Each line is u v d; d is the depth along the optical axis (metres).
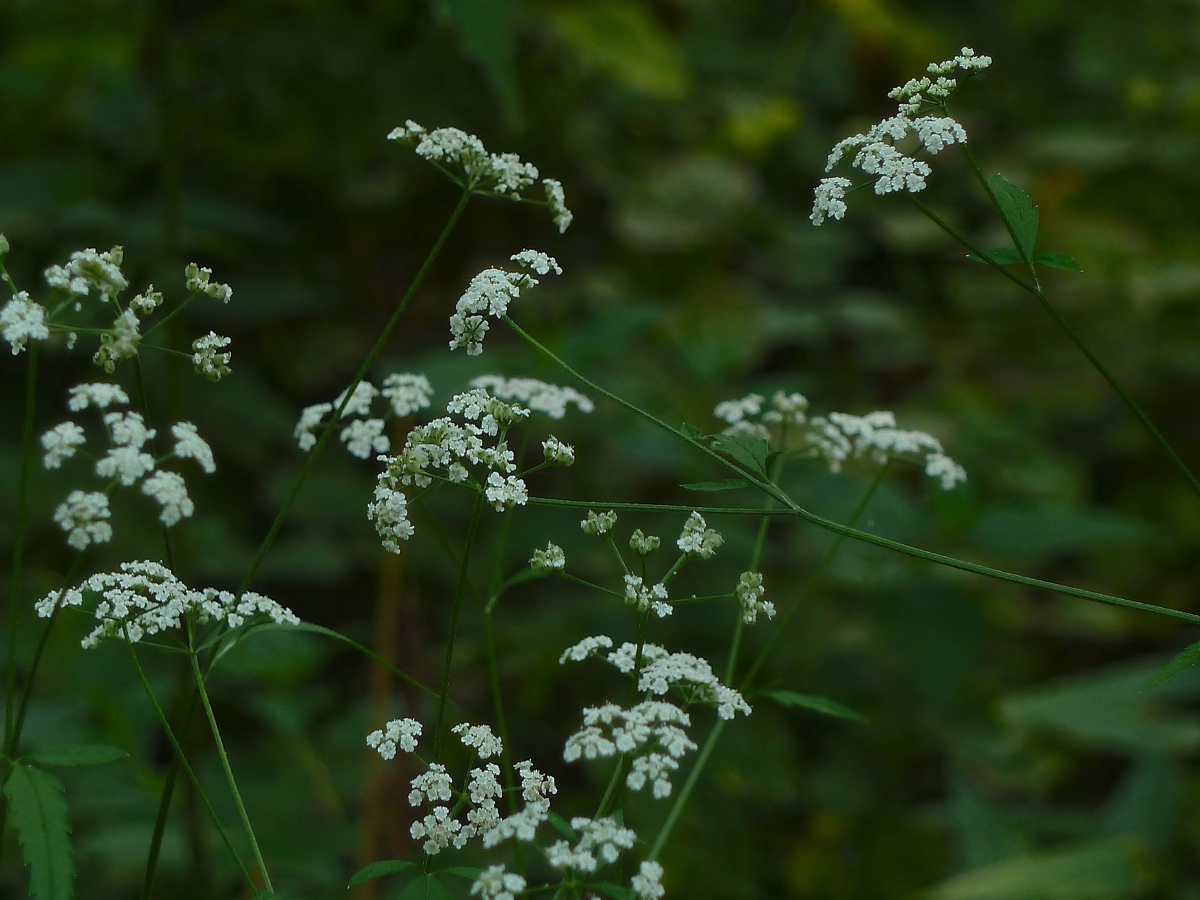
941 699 4.75
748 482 2.55
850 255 8.62
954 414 7.31
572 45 6.53
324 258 6.58
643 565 2.48
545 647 5.23
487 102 6.28
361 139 6.07
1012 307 8.55
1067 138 8.80
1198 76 8.92
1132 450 7.90
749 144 8.11
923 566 4.94
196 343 2.36
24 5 5.52
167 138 5.02
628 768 2.42
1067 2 9.83
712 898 4.62
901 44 8.95
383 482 2.47
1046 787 6.11
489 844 2.16
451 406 2.52
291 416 5.98
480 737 2.36
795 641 5.54
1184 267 8.12
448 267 6.67
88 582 2.41
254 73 5.94
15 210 5.20
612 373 5.89
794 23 9.30
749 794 5.46
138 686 4.50
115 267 2.27
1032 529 4.80
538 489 5.95
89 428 5.99
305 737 5.02
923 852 5.31
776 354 8.05
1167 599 7.28
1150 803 5.21
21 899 4.23
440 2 4.27
